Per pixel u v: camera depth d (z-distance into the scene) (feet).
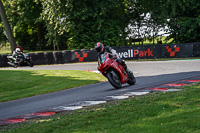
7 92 93.61
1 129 41.50
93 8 246.47
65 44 347.36
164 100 47.55
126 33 302.86
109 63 70.23
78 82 101.40
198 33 219.41
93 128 34.09
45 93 84.53
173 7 217.36
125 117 38.58
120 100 55.21
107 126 34.30
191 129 29.27
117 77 72.02
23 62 193.98
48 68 178.50
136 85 77.10
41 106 60.23
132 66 143.33
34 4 319.47
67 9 242.58
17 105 66.18
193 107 39.73
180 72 98.94
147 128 31.24
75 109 51.24
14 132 37.73
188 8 216.33
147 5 268.41
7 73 152.56
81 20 246.06
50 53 219.41
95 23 245.86
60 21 247.09
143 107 43.70
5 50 382.22
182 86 64.80
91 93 71.67
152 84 75.72
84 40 245.24
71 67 171.63
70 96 70.79
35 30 368.68
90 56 203.21
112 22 252.21
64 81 108.37
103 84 89.86
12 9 329.72
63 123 39.22
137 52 185.47
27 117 48.52
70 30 249.75
